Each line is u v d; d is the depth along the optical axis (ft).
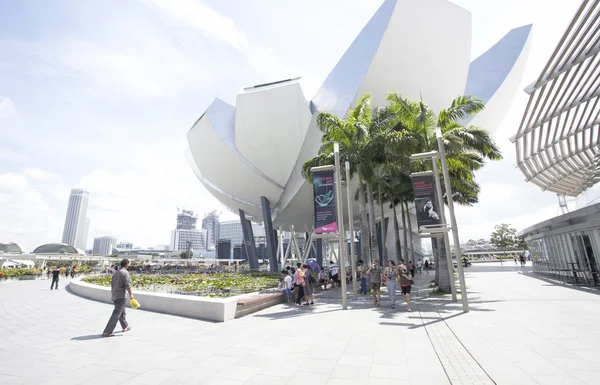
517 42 91.35
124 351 18.33
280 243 141.79
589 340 18.44
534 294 39.55
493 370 14.28
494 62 91.91
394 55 76.89
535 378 13.21
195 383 13.61
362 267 48.44
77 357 17.25
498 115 95.30
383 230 66.08
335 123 56.54
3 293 53.72
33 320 28.43
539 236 68.64
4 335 22.53
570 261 54.13
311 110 92.02
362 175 59.67
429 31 75.66
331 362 16.08
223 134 106.32
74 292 54.03
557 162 52.90
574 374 13.47
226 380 13.91
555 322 23.41
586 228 47.09
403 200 80.89
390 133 50.49
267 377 14.17
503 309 29.78
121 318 23.40
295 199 103.19
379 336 21.31
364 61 78.07
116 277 22.98
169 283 54.49
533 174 60.85
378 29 76.69
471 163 54.19
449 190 32.22
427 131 50.29
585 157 54.24
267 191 112.16
